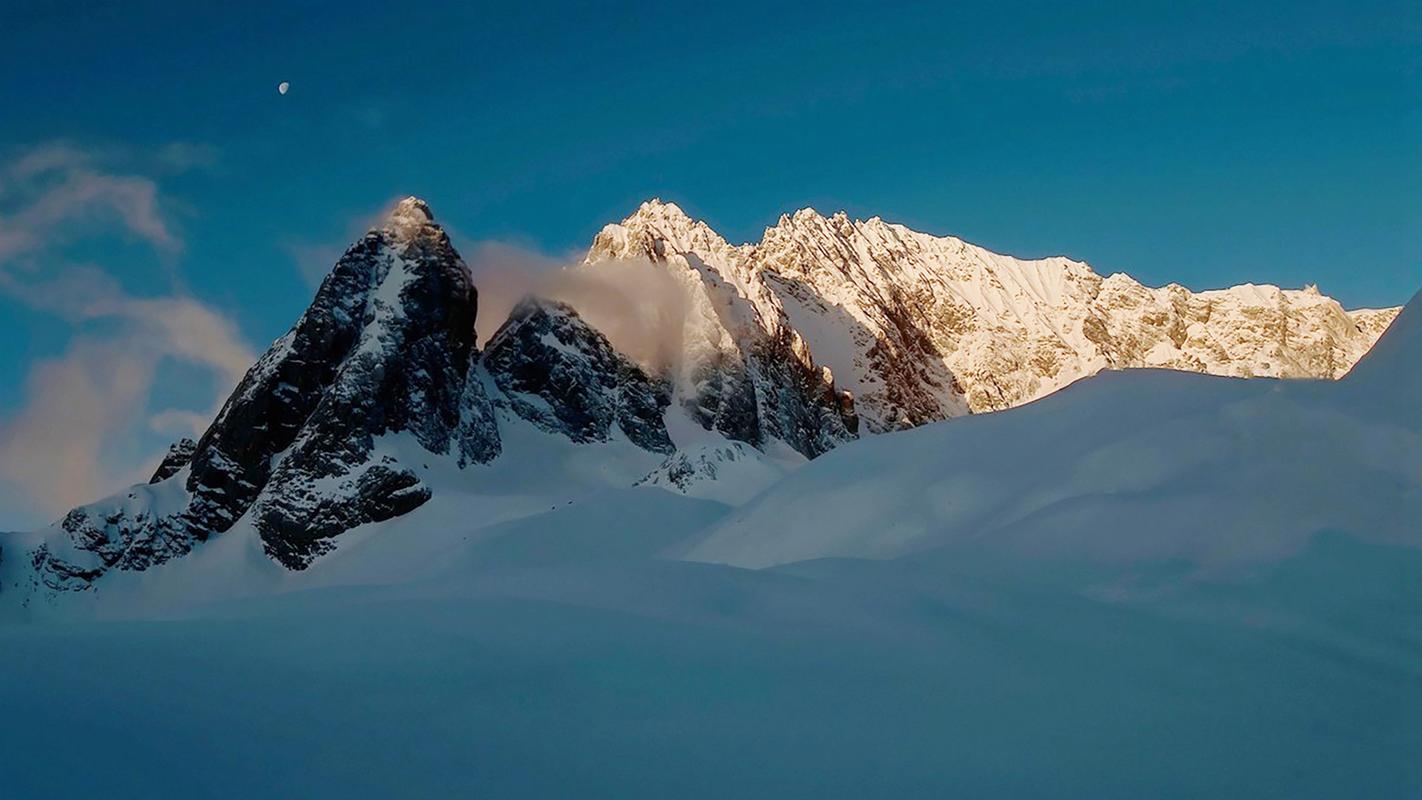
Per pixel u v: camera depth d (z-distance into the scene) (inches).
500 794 665.0
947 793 698.2
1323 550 1145.4
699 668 893.8
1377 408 1397.6
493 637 948.6
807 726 788.0
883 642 979.3
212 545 4574.3
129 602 4254.4
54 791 616.4
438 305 5295.3
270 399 4909.0
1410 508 1203.9
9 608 4141.2
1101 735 797.9
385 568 3949.3
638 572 1267.2
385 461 4557.1
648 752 733.9
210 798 633.0
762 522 1985.7
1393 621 1026.1
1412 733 825.5
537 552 3440.0
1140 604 1106.7
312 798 643.5
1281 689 899.4
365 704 783.1
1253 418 1451.8
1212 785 729.6
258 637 933.8
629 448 5876.0
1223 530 1217.4
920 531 1640.0
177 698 761.0
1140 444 1503.4
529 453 5502.0
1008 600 1108.5
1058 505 1387.8
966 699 853.2
